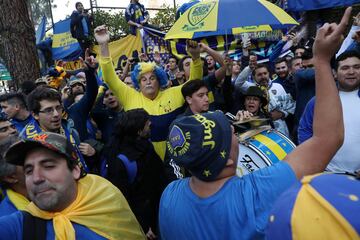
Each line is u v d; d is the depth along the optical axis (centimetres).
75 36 1013
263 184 133
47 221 172
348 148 284
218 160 139
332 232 79
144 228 304
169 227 154
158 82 387
